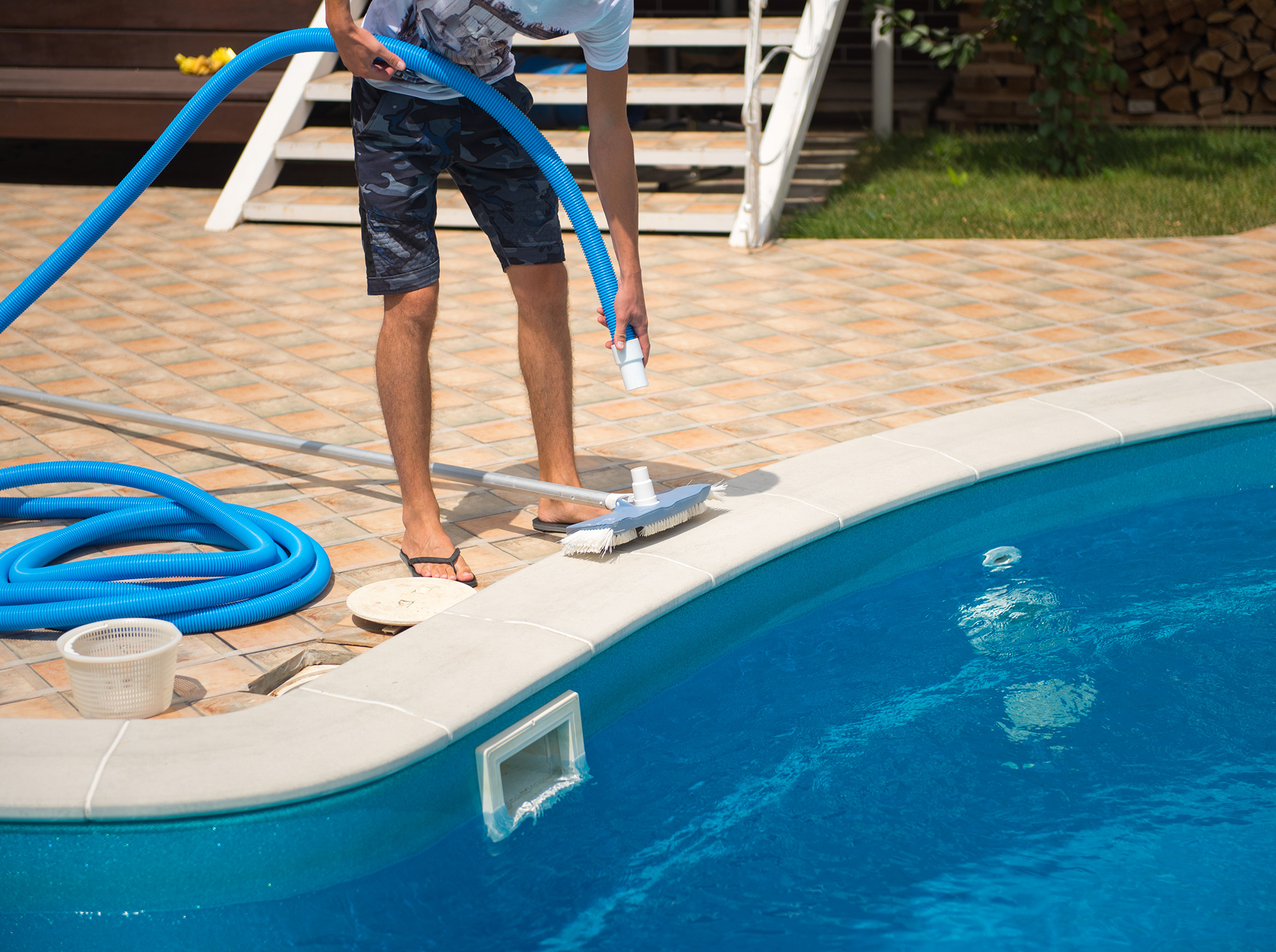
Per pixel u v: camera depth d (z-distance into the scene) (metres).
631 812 2.23
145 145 8.62
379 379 2.93
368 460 3.27
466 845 2.17
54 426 3.86
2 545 3.09
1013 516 3.41
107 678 2.24
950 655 2.72
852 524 3.08
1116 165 7.23
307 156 6.68
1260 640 2.71
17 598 2.64
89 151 8.45
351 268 5.70
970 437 3.48
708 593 2.77
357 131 2.84
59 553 2.96
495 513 3.29
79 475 3.14
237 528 2.96
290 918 1.99
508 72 2.96
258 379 4.29
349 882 2.07
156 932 1.98
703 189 6.76
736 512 3.06
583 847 2.13
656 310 5.01
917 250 5.78
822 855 2.07
